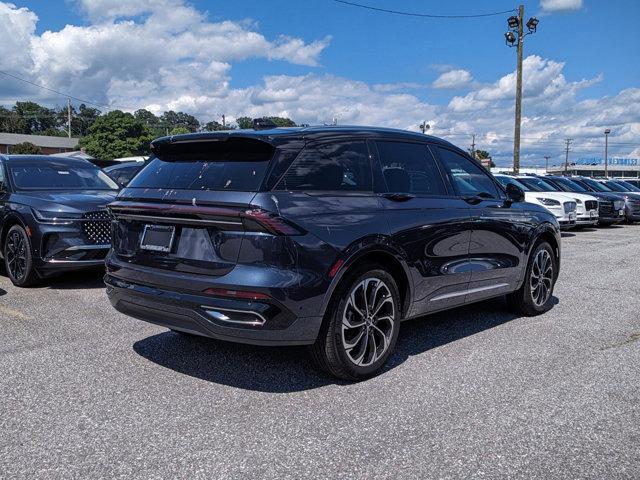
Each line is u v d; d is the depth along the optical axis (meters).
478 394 3.82
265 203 3.56
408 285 4.40
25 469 2.86
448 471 2.84
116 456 2.99
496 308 6.38
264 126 4.37
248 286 3.51
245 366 4.36
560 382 4.05
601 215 18.72
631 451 3.06
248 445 3.11
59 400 3.70
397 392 3.86
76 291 7.02
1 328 5.34
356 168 4.22
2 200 7.49
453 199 4.95
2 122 116.88
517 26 26.59
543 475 2.81
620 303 6.68
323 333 3.86
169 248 3.87
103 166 13.99
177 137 4.15
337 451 3.04
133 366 4.33
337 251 3.78
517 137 27.14
